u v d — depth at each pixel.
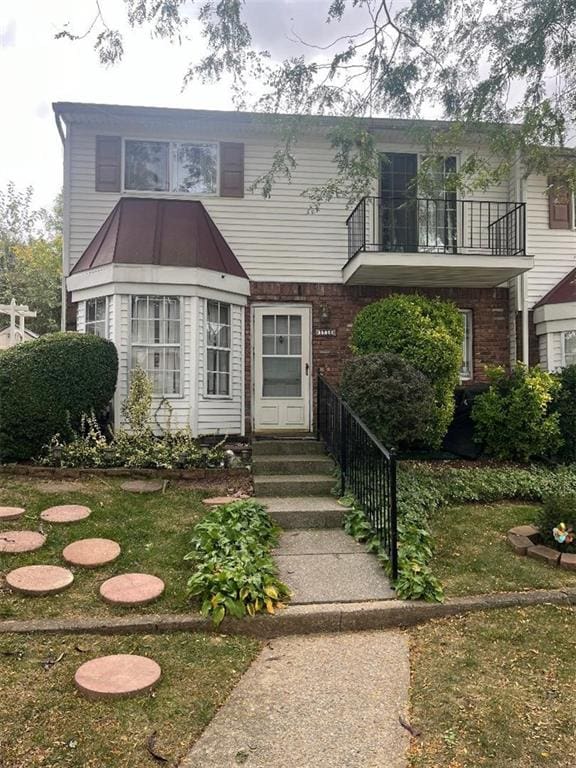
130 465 7.11
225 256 9.34
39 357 7.16
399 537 5.11
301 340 9.91
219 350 9.06
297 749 2.66
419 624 4.12
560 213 10.67
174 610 4.03
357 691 3.19
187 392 8.39
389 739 2.75
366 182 7.93
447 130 8.16
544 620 4.10
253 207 9.88
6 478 6.61
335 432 7.20
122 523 5.51
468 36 6.65
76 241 9.45
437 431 8.20
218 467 7.42
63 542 5.01
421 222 10.23
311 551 5.20
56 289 25.23
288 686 3.24
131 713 2.88
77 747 2.60
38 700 2.94
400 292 10.16
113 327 8.29
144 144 9.80
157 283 8.38
